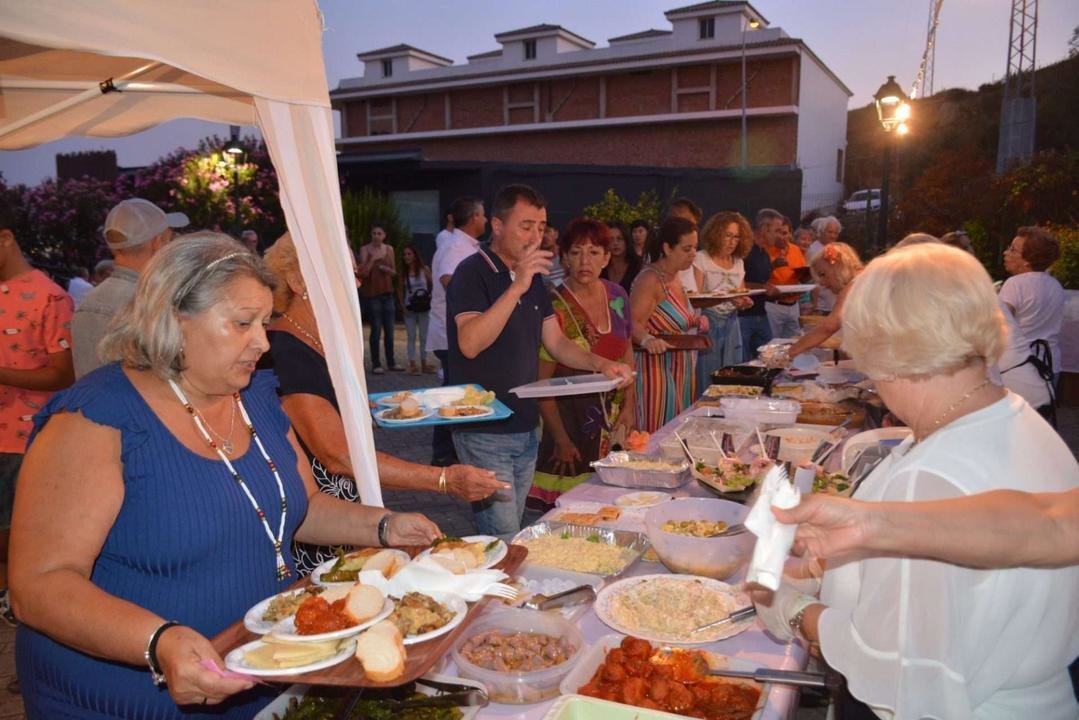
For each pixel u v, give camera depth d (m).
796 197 17.72
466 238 6.64
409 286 9.87
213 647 1.46
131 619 1.35
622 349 3.90
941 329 1.16
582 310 3.75
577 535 2.41
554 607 1.91
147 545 1.56
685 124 25.59
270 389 1.91
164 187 10.89
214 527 1.61
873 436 2.43
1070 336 7.99
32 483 1.46
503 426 3.01
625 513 2.60
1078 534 1.02
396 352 11.48
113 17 1.59
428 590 1.62
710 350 5.82
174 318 1.50
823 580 1.45
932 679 1.12
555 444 3.64
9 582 1.43
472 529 5.00
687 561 2.08
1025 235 4.99
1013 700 1.22
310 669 1.33
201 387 1.59
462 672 1.66
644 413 4.47
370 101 31.22
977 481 1.12
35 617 1.38
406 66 32.34
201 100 3.07
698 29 26.39
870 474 1.32
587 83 26.89
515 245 3.05
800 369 4.83
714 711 1.53
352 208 13.95
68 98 2.77
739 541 2.07
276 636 1.37
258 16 1.86
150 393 1.59
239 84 1.82
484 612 1.81
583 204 15.70
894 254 1.25
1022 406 1.23
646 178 16.25
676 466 2.93
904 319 1.17
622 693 1.55
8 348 3.39
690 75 25.33
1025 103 20.44
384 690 1.59
